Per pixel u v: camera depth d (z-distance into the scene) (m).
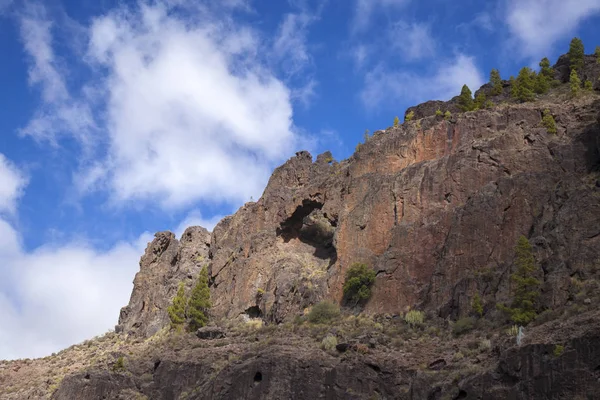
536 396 52.78
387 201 83.50
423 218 79.69
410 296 75.00
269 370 64.25
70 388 76.44
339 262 82.88
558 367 52.75
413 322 71.12
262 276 91.88
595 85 95.00
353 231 84.00
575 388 51.59
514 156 80.25
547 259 68.38
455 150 85.25
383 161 89.56
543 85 100.06
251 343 75.94
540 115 85.62
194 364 72.44
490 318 67.44
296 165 106.06
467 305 69.94
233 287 92.94
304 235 95.75
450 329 68.62
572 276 65.62
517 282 66.19
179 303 93.00
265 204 100.25
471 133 85.94
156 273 113.62
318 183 96.19
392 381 61.94
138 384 75.19
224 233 108.62
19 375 94.12
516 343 58.03
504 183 76.31
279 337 75.38
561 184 74.88
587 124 82.62
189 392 70.12
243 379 64.94
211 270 99.06
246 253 95.62
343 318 76.75
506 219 74.19
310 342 71.50
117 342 102.19
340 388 62.03
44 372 92.56
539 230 72.06
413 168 84.75
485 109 89.56
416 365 63.03
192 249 112.25
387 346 67.81
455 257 73.94
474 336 65.81
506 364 55.22
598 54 105.69
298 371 63.66
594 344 52.25
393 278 76.75
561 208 72.06
